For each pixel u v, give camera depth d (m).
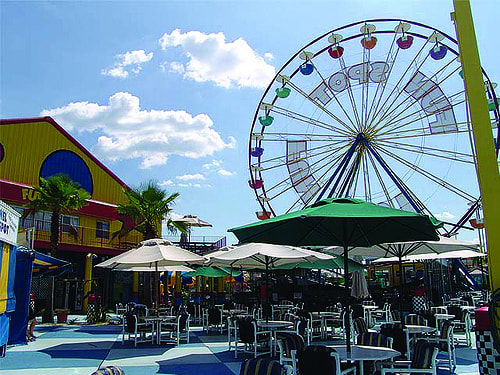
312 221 7.04
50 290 21.47
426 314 12.45
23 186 24.58
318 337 15.07
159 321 13.71
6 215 11.22
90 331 17.64
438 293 24.20
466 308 14.98
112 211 29.80
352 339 14.04
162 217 24.70
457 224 24.47
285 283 25.20
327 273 31.72
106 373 4.02
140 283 33.31
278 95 23.69
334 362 5.61
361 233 7.77
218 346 13.20
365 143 23.72
